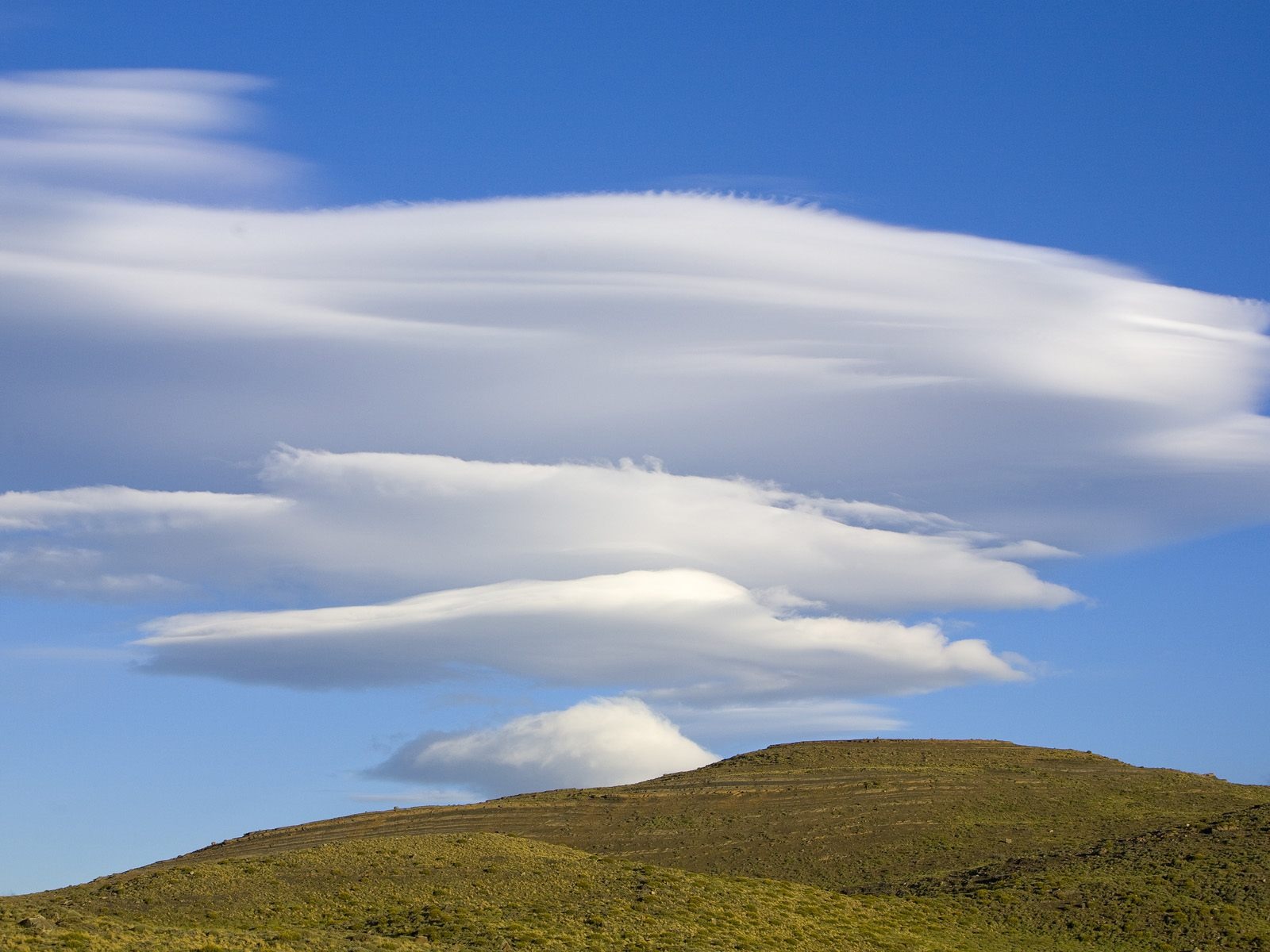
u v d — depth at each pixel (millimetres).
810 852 124625
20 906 70688
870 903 91812
